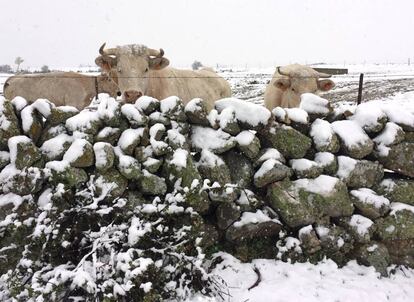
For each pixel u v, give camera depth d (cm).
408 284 405
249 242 413
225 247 412
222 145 405
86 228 350
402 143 439
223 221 402
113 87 803
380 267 415
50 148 369
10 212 356
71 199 353
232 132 411
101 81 802
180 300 341
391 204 440
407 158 438
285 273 393
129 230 332
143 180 380
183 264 341
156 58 625
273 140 423
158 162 386
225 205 402
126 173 372
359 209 430
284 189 414
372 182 439
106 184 369
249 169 416
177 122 406
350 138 430
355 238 421
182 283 344
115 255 332
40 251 333
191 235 371
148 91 620
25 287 304
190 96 688
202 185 393
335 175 431
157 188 383
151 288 310
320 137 430
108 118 382
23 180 354
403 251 436
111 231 341
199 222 374
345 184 426
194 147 413
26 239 339
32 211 359
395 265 432
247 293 360
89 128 378
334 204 412
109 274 319
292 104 714
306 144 425
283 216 408
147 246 341
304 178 422
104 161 365
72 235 342
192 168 390
